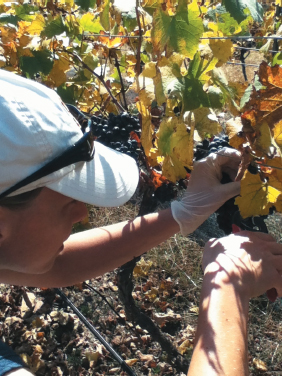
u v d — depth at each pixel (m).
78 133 0.83
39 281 1.32
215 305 0.85
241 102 0.96
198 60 1.00
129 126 1.33
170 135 1.00
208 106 0.98
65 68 1.62
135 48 1.47
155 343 2.55
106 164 0.99
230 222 1.27
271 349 2.50
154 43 0.96
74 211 0.93
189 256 3.17
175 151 0.99
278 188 0.97
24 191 0.76
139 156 1.39
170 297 2.91
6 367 0.69
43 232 0.85
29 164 0.75
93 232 1.37
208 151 1.25
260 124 0.88
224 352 0.76
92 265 1.32
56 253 1.02
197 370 0.75
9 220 0.79
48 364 2.43
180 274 3.03
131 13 1.25
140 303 2.85
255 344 2.54
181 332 2.64
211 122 0.98
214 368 0.74
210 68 1.00
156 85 0.98
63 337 2.59
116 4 1.18
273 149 0.92
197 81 0.99
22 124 0.73
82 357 2.47
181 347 2.47
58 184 0.82
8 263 0.88
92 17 1.50
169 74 0.98
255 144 0.90
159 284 3.00
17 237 0.83
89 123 0.90
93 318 2.74
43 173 0.76
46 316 2.75
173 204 1.25
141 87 1.08
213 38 1.00
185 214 1.21
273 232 3.10
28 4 1.71
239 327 0.81
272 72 0.84
